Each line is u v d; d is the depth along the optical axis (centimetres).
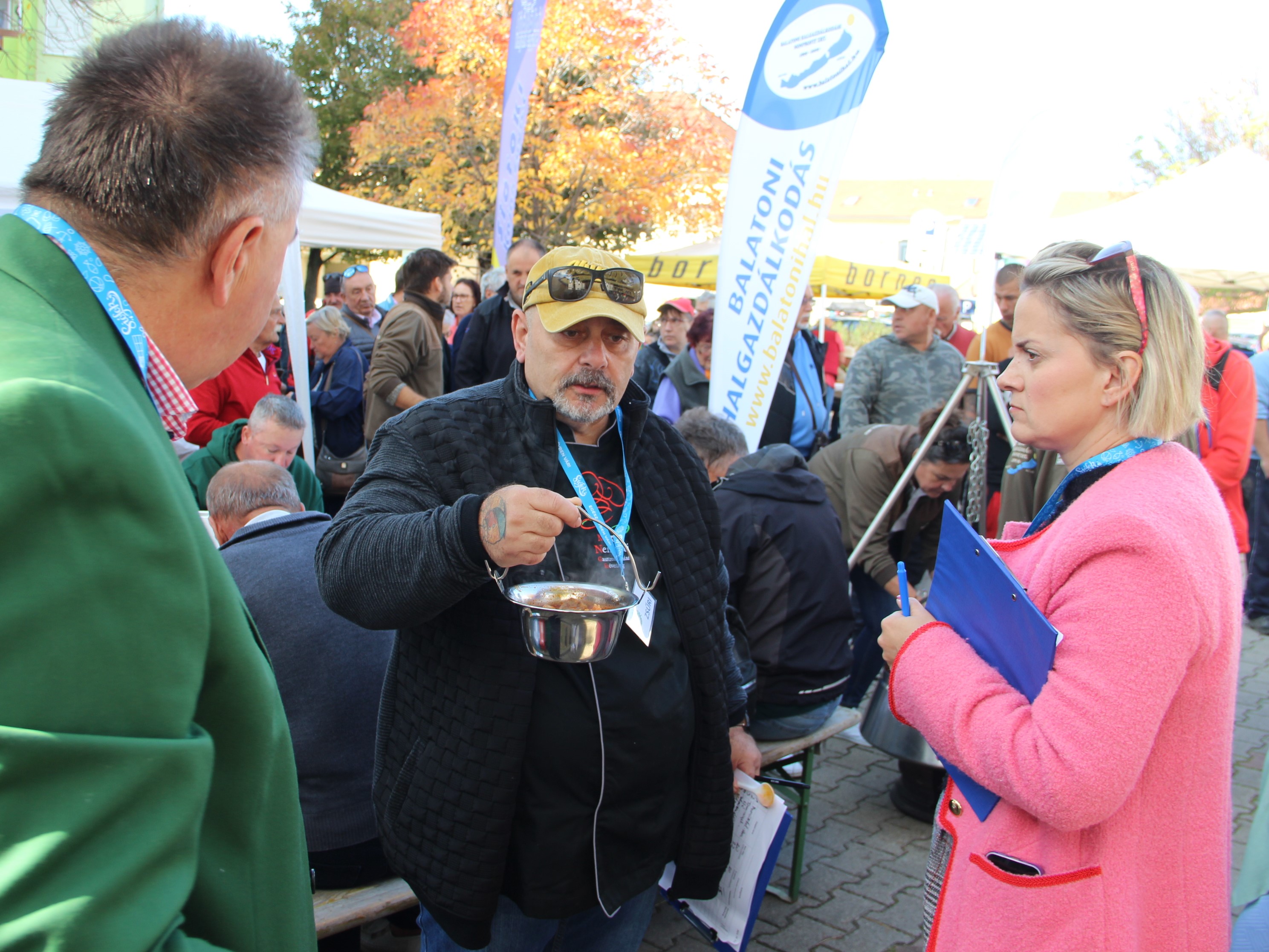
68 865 60
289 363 604
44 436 61
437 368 520
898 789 362
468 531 125
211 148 79
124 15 701
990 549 129
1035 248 577
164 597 66
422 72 1814
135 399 75
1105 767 111
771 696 279
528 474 161
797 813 298
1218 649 117
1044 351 133
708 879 180
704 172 1458
